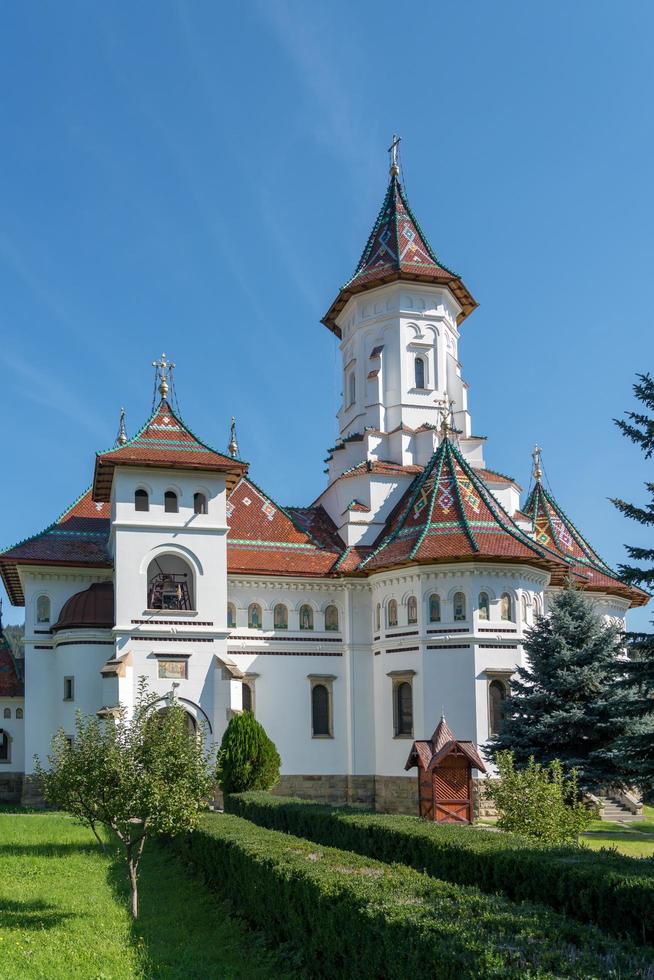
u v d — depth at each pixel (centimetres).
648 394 2708
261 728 4422
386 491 5797
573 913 1745
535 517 6156
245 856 2200
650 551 2706
